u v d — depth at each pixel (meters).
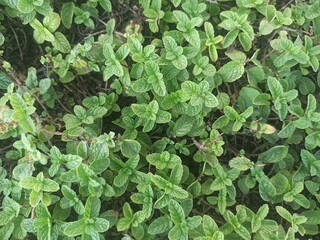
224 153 0.28
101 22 0.30
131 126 0.26
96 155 0.24
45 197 0.23
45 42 0.30
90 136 0.25
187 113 0.26
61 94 0.28
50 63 0.28
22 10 0.25
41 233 0.22
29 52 0.30
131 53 0.27
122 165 0.25
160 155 0.25
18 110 0.22
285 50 0.27
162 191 0.25
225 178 0.26
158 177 0.24
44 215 0.23
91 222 0.23
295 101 0.27
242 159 0.26
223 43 0.27
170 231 0.23
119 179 0.24
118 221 0.25
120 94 0.28
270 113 0.29
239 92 0.28
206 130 0.28
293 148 0.29
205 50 0.29
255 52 0.27
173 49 0.26
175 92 0.26
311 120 0.26
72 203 0.23
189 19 0.28
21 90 0.26
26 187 0.22
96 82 0.29
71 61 0.27
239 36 0.27
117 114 0.28
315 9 0.28
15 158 0.26
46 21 0.27
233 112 0.26
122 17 0.31
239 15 0.29
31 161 0.24
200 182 0.28
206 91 0.25
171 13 0.29
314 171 0.26
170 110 0.27
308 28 0.29
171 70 0.26
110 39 0.28
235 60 0.27
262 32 0.28
